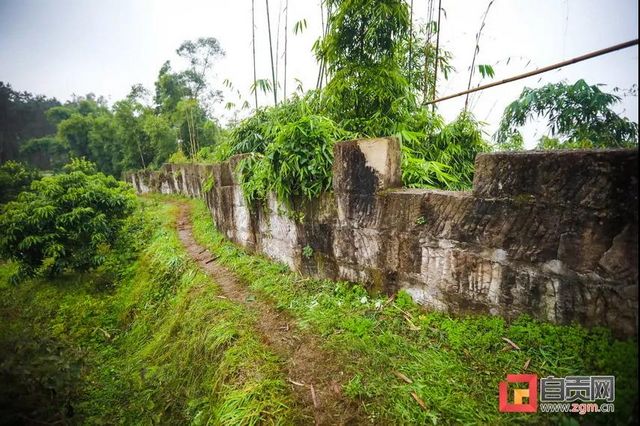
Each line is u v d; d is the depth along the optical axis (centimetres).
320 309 388
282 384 275
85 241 742
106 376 423
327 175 418
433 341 297
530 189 248
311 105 580
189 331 425
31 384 256
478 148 537
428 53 559
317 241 457
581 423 199
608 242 214
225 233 766
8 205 692
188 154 2111
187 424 307
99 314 620
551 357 238
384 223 366
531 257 254
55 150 3012
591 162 215
